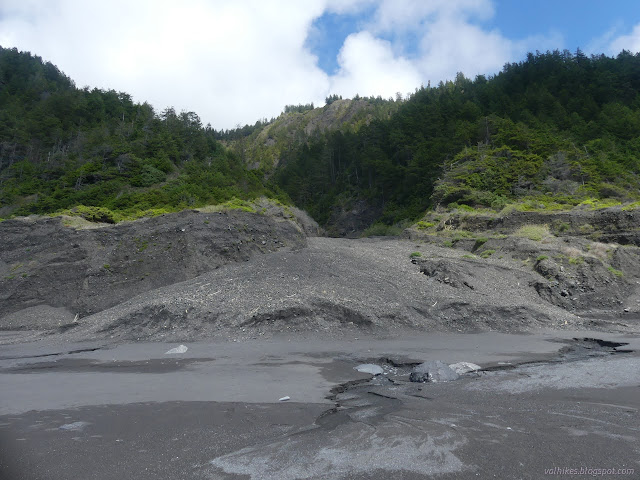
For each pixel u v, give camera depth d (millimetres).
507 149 55906
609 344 15953
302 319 18359
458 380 10469
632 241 33875
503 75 100312
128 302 23875
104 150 53344
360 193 85875
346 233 79625
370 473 5055
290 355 14000
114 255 29750
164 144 56312
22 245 32594
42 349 16656
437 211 51625
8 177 53219
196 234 31000
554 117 69688
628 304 25750
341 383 10219
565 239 34906
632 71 84625
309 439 6238
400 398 8734
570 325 20203
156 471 5211
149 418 7441
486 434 6375
